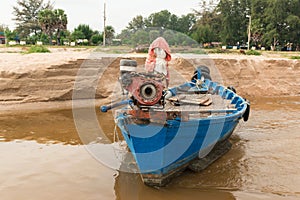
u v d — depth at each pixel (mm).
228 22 57031
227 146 8469
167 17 40312
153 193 6090
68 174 6754
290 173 6988
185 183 6477
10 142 8625
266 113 12992
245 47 50844
